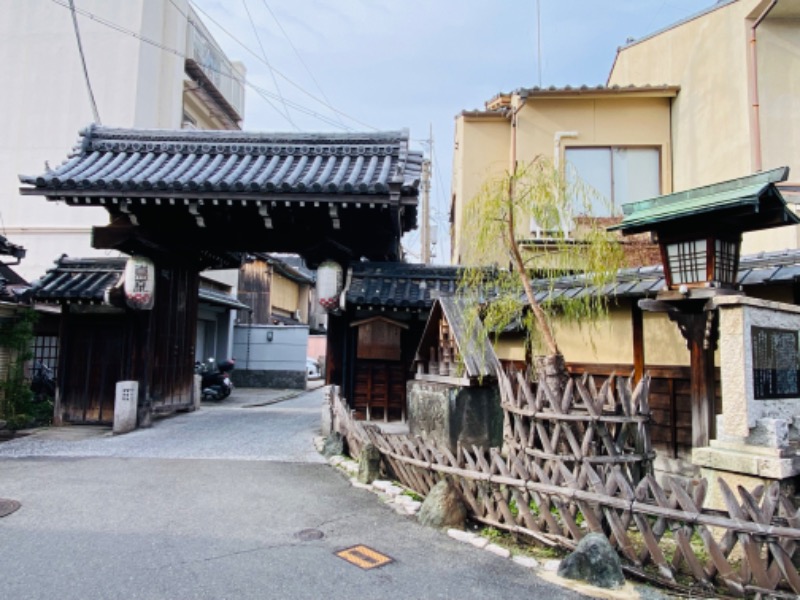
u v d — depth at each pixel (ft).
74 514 17.33
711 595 11.89
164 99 56.90
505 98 43.06
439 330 24.31
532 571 13.48
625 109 38.34
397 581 12.85
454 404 20.68
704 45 35.24
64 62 52.80
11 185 51.39
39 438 30.55
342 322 32.19
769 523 11.20
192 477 22.12
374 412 31.68
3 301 32.99
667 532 16.51
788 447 13.80
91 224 50.67
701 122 35.12
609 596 12.14
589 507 13.70
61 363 35.27
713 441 15.07
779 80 31.94
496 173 40.06
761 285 18.78
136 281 32.32
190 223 34.04
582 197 18.52
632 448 15.20
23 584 12.38
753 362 14.29
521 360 28.91
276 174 31.48
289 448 28.07
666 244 17.66
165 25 57.52
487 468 16.11
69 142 51.72
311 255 32.94
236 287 70.69
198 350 64.18
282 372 71.77
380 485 20.42
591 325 23.79
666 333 22.48
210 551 14.48
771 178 14.85
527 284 17.81
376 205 29.14
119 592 12.04
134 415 32.94
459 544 15.23
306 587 12.46
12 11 53.72
